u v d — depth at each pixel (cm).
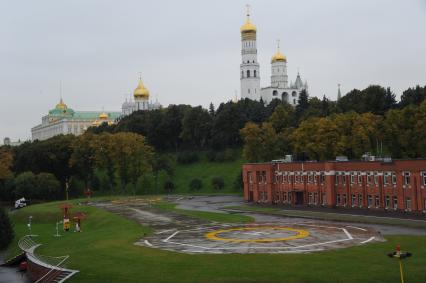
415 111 13900
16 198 17350
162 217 10269
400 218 8800
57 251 7094
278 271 5053
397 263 5225
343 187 11150
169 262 5706
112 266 5675
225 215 10362
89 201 14800
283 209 11519
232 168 19700
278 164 13088
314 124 14950
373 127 14288
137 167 17412
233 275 4978
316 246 6384
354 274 4834
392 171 9894
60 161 18900
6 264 7469
